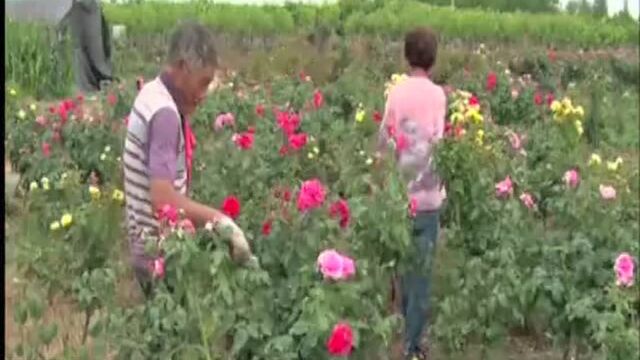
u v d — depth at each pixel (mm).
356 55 36375
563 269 8008
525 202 9695
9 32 29031
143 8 58656
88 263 8328
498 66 32406
